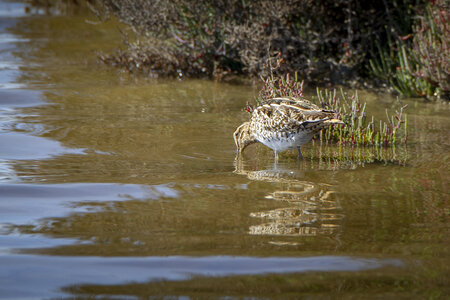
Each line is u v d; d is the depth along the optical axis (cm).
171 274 777
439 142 1513
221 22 2230
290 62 2192
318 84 2164
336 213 1016
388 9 2223
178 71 2302
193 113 1780
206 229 935
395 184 1184
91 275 773
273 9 2097
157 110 1806
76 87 2053
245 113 1789
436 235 916
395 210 1030
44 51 2605
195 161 1343
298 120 1276
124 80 2192
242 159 1377
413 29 2077
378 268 799
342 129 1549
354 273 783
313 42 2142
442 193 1124
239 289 738
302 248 864
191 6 2228
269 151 1462
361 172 1271
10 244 868
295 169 1297
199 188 1148
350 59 2167
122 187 1142
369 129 1516
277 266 802
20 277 764
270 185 1176
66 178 1188
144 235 908
